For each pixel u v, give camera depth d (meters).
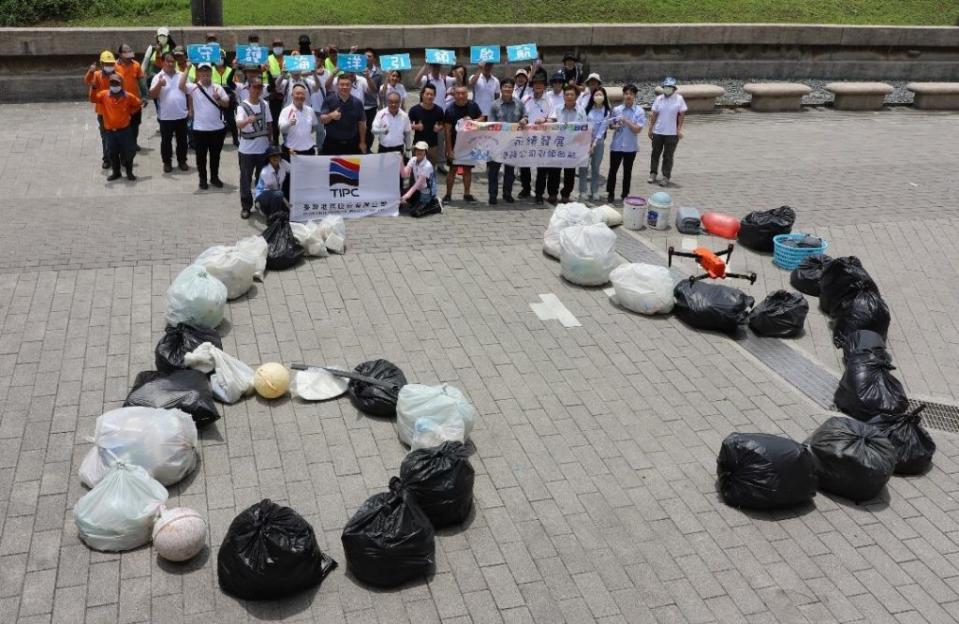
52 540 6.02
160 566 5.84
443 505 6.18
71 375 8.01
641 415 7.92
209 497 6.52
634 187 14.52
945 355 9.51
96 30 17.05
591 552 6.19
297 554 5.52
